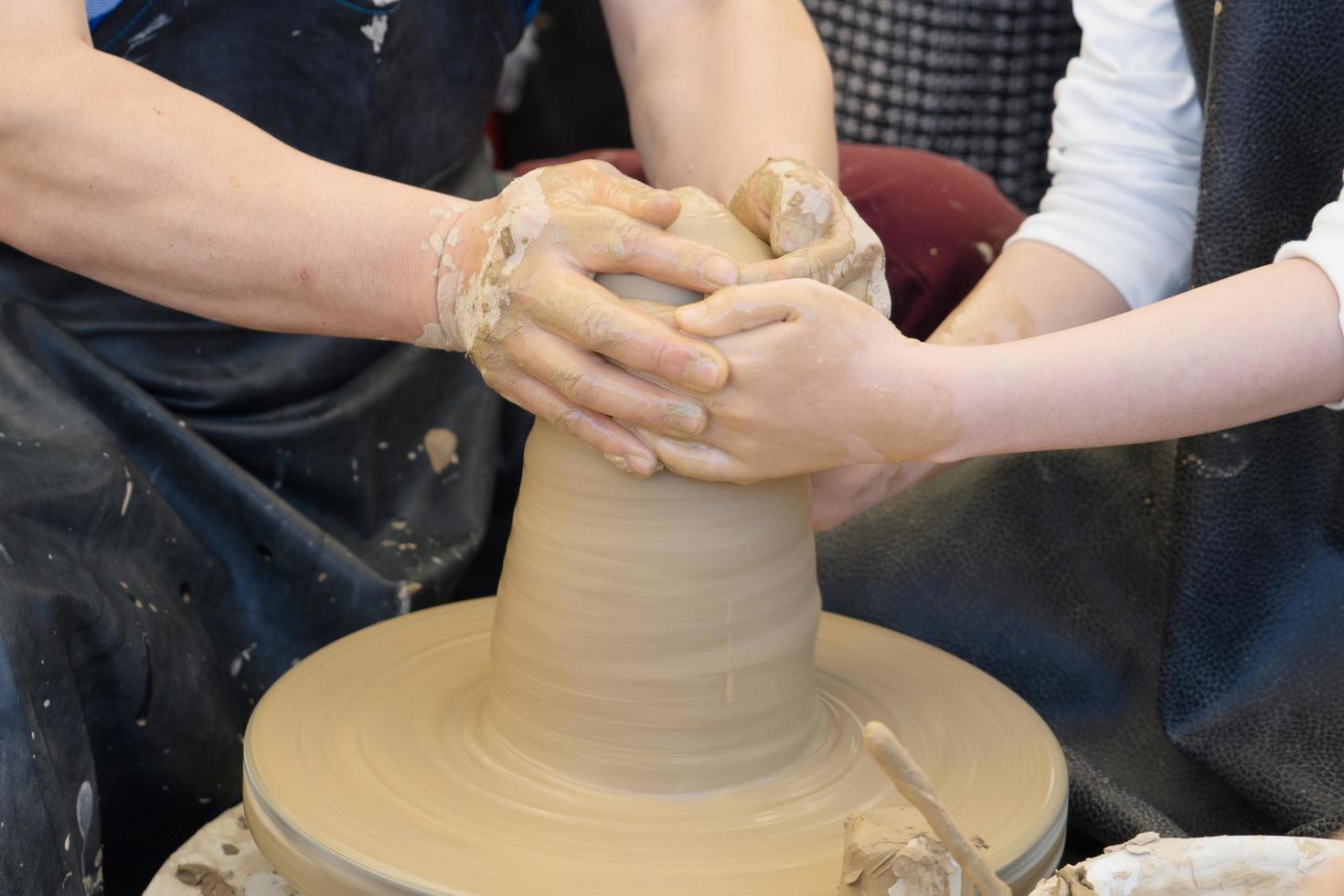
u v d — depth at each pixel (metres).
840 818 0.95
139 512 1.26
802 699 1.01
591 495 0.96
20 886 0.97
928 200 1.78
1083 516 1.49
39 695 1.03
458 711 1.07
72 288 1.38
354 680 1.11
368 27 1.35
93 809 1.10
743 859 0.89
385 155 1.47
